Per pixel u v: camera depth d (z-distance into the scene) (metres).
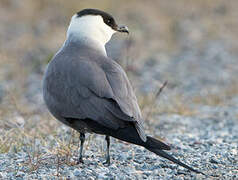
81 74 9.55
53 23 27.31
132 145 11.70
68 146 10.81
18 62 21.62
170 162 10.26
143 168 9.84
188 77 20.91
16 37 25.25
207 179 9.09
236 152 11.03
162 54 24.25
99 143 11.87
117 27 11.04
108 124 9.15
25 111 15.02
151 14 29.89
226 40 26.73
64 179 8.98
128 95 9.48
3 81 19.56
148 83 19.55
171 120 14.80
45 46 23.88
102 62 9.93
